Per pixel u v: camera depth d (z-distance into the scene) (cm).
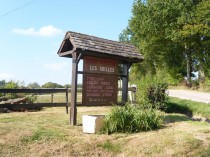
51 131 974
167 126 1138
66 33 1155
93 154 831
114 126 1009
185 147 834
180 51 5016
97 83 1180
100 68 1191
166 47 5041
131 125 1023
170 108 1839
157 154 805
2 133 927
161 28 4700
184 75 5166
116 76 1247
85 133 990
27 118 1252
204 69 4584
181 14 4316
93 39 1192
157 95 1703
